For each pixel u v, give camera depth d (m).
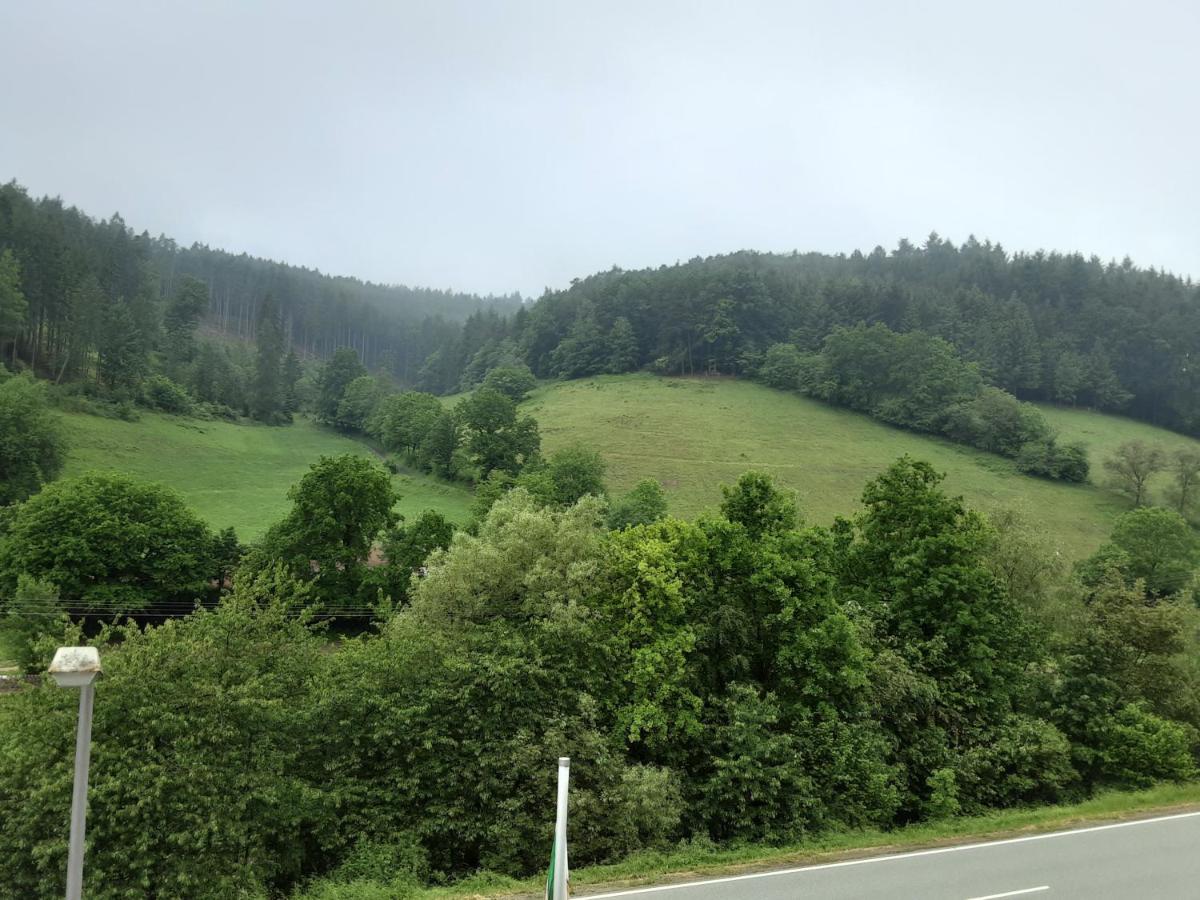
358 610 53.97
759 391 145.88
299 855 18.52
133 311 156.50
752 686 23.62
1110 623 30.36
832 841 18.86
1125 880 14.94
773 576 24.91
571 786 20.17
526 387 157.75
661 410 134.12
